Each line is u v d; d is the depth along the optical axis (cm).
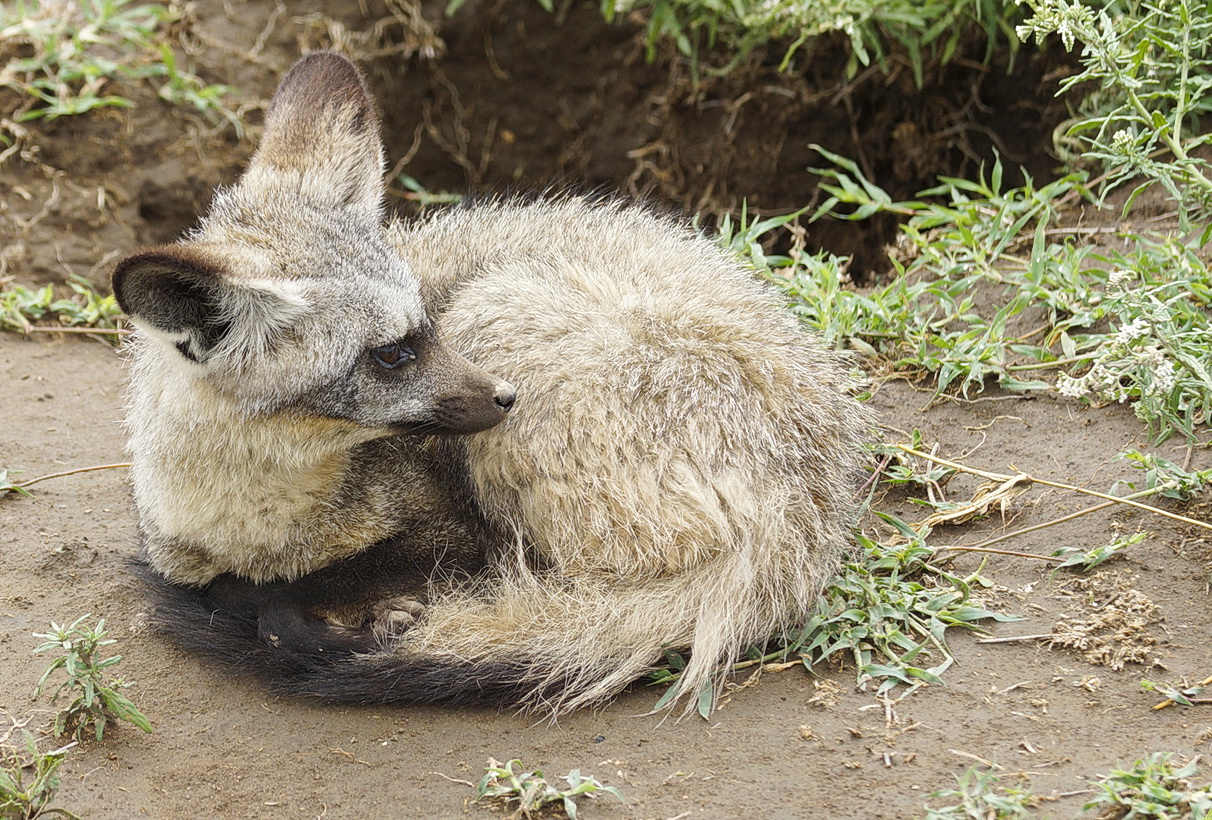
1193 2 1014
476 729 702
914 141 1448
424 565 837
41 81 1444
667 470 777
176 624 794
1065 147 1270
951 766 630
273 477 779
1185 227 909
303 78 904
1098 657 706
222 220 823
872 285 1297
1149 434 882
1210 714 656
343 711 727
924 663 722
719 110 1532
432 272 942
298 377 752
